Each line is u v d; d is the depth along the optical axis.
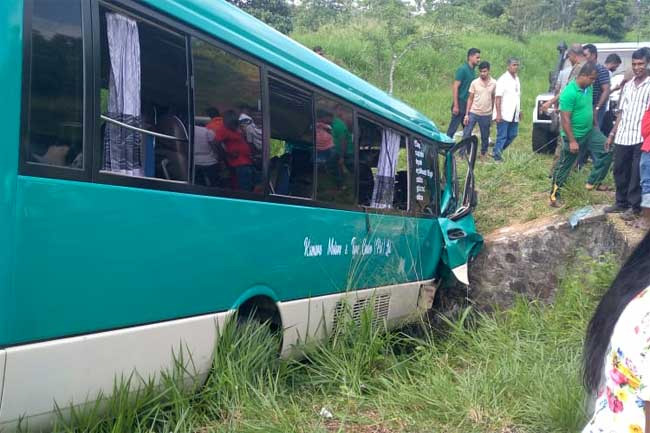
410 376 5.23
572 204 8.45
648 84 7.41
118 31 3.77
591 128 8.39
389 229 6.38
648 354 1.74
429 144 7.38
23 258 3.25
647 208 7.12
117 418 3.66
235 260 4.54
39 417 3.37
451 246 7.38
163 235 3.98
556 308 6.80
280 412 4.26
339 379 5.05
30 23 3.29
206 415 4.27
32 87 3.30
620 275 2.05
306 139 5.31
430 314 7.57
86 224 3.53
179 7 4.13
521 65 25.23
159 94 4.04
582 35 35.25
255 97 4.76
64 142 3.45
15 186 3.21
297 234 5.13
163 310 4.00
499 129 11.91
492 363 5.48
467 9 21.97
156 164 4.00
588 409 2.22
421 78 20.83
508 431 4.46
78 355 3.51
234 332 4.51
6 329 3.19
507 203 9.38
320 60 5.61
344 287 5.73
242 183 4.62
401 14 19.27
